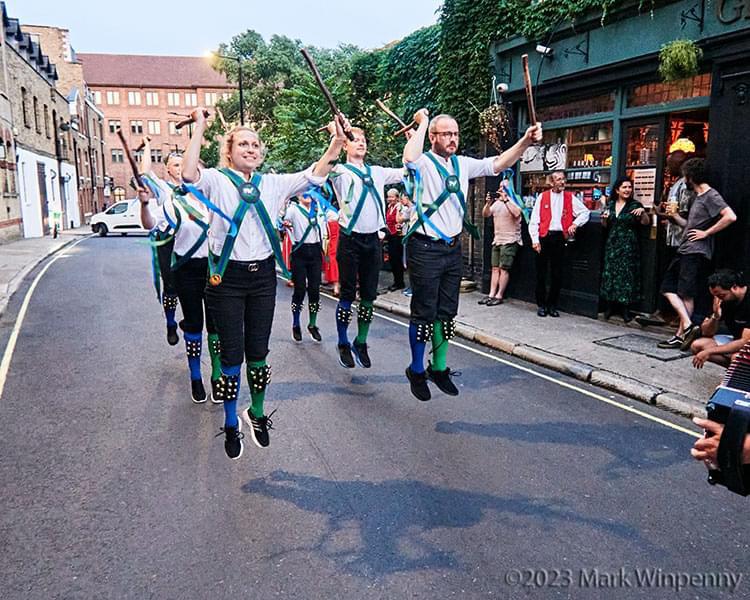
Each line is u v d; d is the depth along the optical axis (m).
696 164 6.47
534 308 9.16
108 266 15.93
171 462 4.26
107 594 2.89
